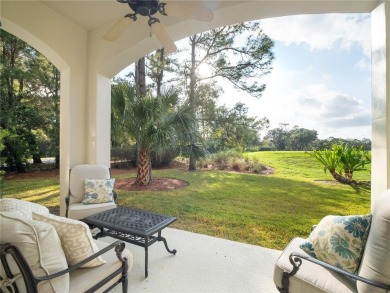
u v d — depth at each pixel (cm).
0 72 589
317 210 362
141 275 203
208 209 390
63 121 347
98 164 353
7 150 605
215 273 209
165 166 626
